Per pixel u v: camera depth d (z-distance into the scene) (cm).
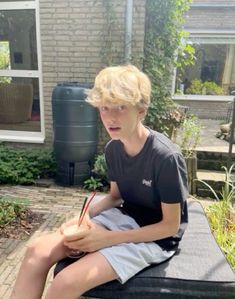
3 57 472
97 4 379
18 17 446
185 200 135
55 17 392
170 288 124
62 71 411
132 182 142
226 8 795
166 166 125
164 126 403
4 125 496
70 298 115
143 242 133
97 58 398
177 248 147
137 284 125
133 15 376
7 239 246
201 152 407
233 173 382
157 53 406
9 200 294
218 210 256
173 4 394
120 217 146
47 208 313
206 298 124
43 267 130
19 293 124
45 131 442
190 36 810
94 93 125
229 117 762
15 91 488
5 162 402
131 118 124
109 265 121
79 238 124
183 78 847
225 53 856
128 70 128
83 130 353
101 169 365
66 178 377
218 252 148
